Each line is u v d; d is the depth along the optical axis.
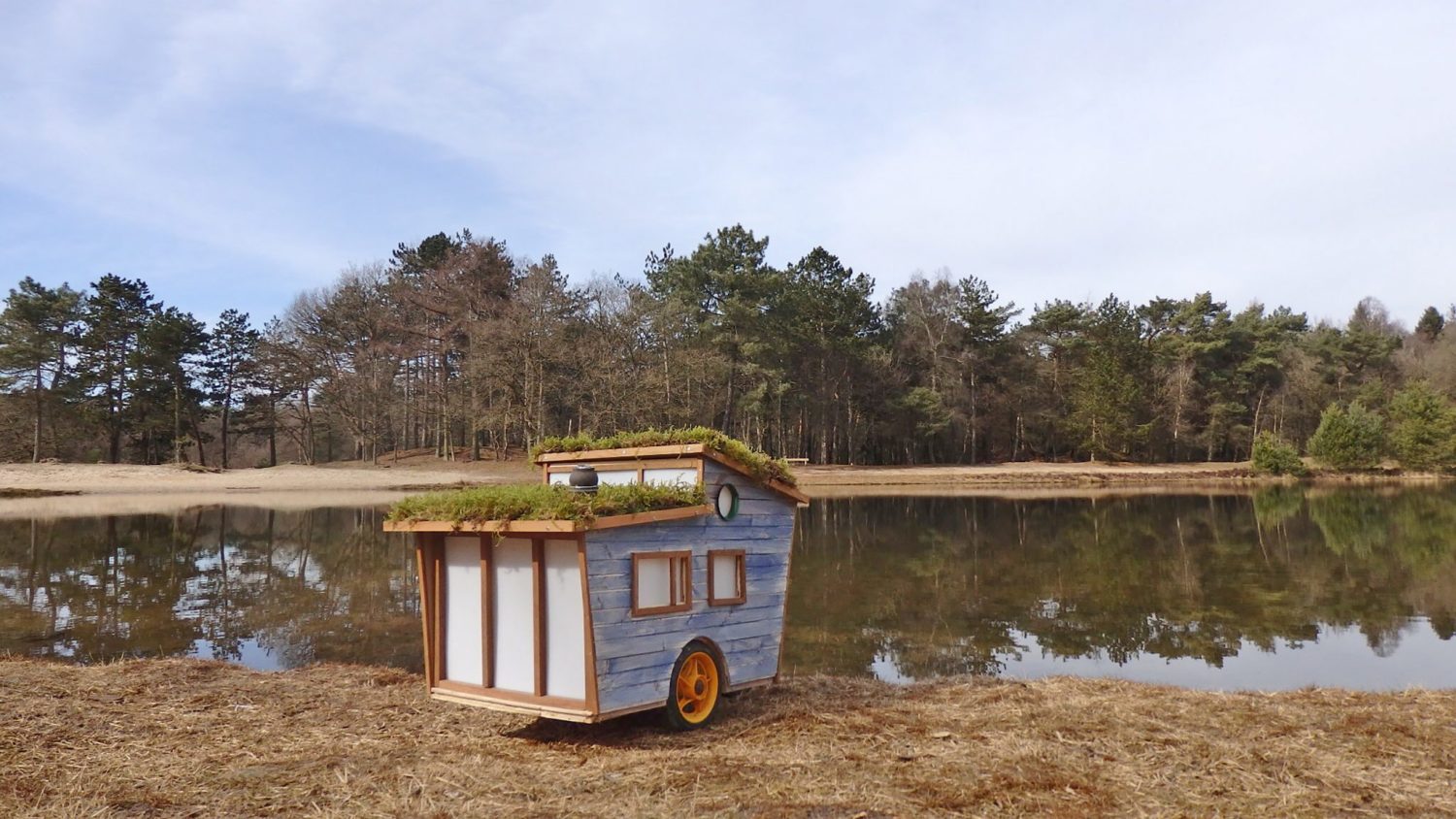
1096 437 68.12
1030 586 18.12
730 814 5.16
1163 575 19.53
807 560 22.00
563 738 7.16
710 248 63.16
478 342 58.81
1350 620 14.63
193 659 11.13
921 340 72.56
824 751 6.50
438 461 61.12
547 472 9.10
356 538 26.62
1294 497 43.78
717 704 8.05
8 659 11.10
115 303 65.38
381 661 11.58
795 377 65.12
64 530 28.55
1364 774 5.90
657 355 57.56
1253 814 5.16
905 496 45.31
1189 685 10.49
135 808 5.47
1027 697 8.46
